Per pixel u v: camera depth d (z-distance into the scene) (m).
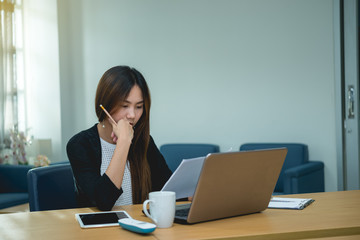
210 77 4.60
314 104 4.20
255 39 4.43
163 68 4.75
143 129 1.84
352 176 4.04
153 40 4.79
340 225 1.29
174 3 4.71
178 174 1.42
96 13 4.97
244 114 4.48
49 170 1.88
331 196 1.82
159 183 2.01
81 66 5.04
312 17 4.20
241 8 4.47
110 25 4.93
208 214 1.34
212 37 4.59
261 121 4.41
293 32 4.28
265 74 4.39
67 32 5.08
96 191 1.56
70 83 5.09
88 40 5.01
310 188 3.68
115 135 1.80
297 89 4.27
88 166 1.70
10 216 1.48
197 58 4.64
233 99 4.52
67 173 1.96
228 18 4.52
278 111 4.34
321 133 4.17
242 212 1.45
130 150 1.87
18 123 4.88
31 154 4.99
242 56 4.48
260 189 1.44
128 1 4.86
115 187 1.55
